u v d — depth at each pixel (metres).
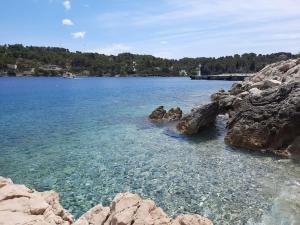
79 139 32.81
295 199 17.53
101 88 119.38
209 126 36.56
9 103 66.88
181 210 16.89
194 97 76.88
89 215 13.38
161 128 37.75
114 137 33.50
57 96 84.44
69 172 23.02
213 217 16.03
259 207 16.83
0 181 15.28
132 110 53.75
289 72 44.69
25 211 12.93
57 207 14.31
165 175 22.05
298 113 26.23
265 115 27.92
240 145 28.55
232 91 53.03
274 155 25.98
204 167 23.45
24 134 35.44
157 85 136.88
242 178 21.03
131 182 20.91
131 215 11.98
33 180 21.64
